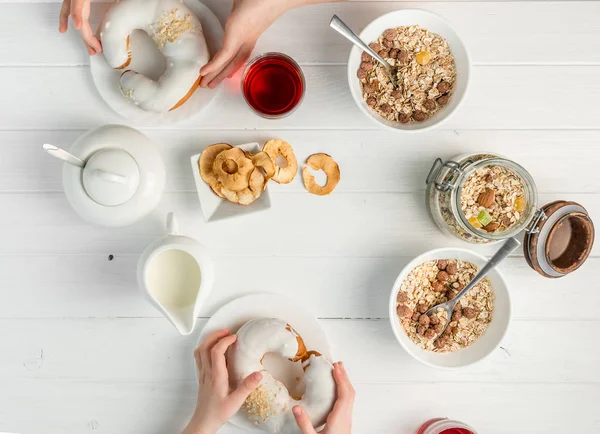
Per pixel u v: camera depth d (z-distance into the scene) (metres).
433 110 0.98
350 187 1.02
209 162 0.97
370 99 0.98
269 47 1.01
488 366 1.03
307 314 1.00
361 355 1.02
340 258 1.02
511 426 1.03
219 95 1.01
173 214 0.95
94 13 1.00
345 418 0.95
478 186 0.96
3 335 1.02
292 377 1.01
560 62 1.02
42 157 1.01
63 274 1.02
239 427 0.99
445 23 0.95
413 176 1.02
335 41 1.01
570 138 1.02
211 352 0.96
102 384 1.02
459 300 0.99
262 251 1.02
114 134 0.92
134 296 1.02
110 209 0.92
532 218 0.94
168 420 1.02
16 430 1.02
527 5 1.01
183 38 0.93
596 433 1.03
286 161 0.99
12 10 1.00
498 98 1.02
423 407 1.03
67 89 1.01
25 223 1.01
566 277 1.03
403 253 1.02
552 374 1.03
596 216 1.03
